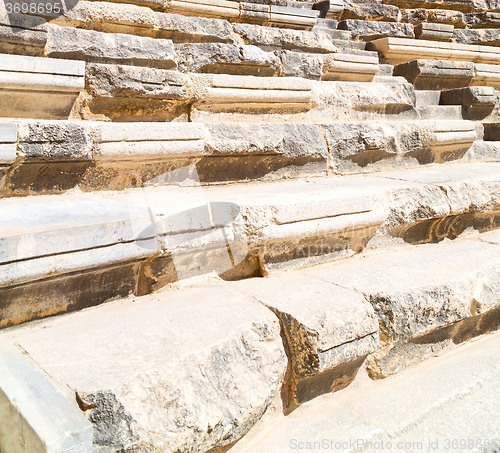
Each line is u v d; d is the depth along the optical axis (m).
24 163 2.19
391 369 2.17
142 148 2.52
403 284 2.22
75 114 2.73
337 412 1.88
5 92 2.38
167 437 1.29
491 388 2.12
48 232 1.60
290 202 2.38
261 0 5.20
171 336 1.59
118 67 2.73
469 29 6.64
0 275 1.49
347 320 1.84
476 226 3.46
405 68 5.45
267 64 3.80
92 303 1.89
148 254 1.92
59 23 3.20
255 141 3.04
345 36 5.83
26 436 1.14
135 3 4.09
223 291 2.12
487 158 4.67
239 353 1.61
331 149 3.55
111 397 1.23
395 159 3.97
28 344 1.53
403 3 7.26
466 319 2.50
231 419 1.46
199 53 3.49
